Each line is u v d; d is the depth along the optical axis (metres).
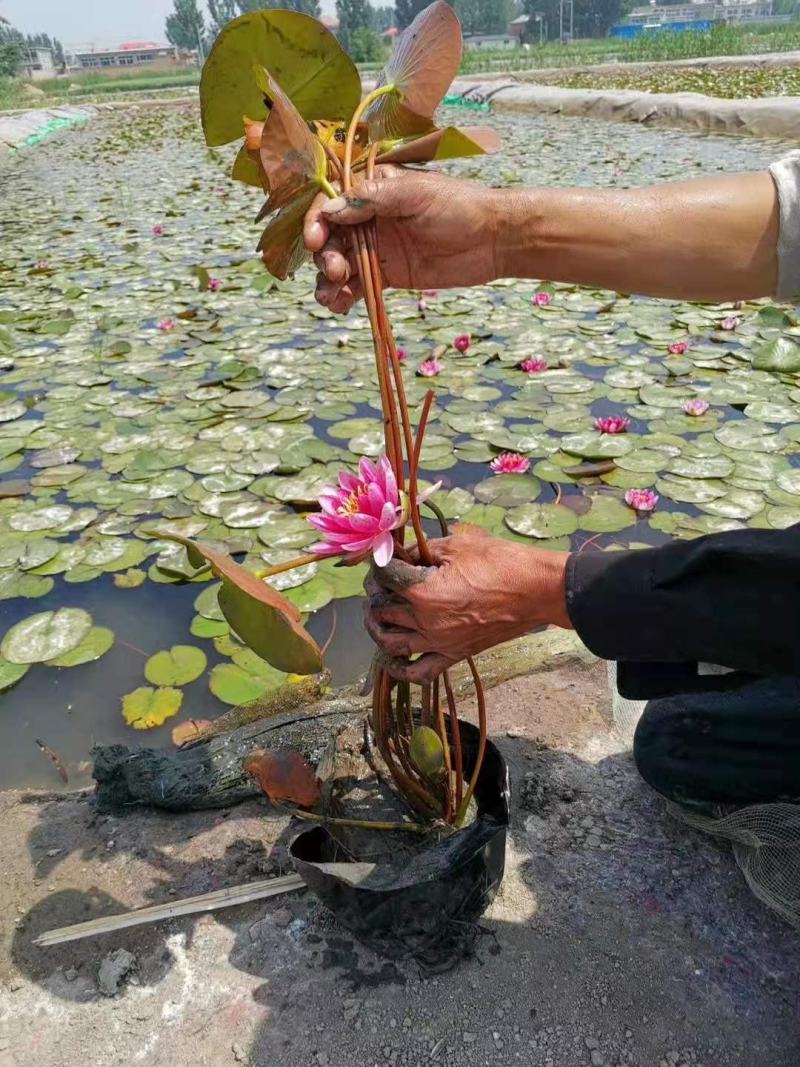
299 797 1.18
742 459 2.35
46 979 1.09
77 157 10.92
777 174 1.04
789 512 2.11
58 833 1.31
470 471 2.40
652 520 2.10
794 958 1.06
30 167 10.16
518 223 1.02
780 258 1.05
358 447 2.51
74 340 3.61
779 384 2.81
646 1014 1.01
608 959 1.07
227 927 1.14
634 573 0.88
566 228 1.03
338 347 3.35
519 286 4.07
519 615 0.93
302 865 1.04
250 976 1.08
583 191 1.05
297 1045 1.00
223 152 10.57
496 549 0.94
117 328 3.73
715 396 2.73
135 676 1.76
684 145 8.07
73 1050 1.01
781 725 1.05
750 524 2.06
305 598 1.91
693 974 1.05
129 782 1.33
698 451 2.40
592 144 8.52
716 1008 1.01
